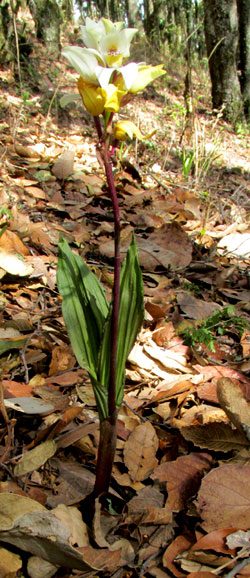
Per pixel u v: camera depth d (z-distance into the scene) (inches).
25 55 88.2
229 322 28.2
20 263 27.2
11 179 42.0
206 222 43.2
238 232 45.4
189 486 15.9
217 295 32.9
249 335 27.4
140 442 17.7
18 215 33.6
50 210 40.0
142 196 44.8
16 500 13.7
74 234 35.5
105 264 33.1
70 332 14.3
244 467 15.3
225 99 115.0
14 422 17.9
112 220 39.9
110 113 12.3
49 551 13.0
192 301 29.0
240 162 82.7
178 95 121.1
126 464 17.1
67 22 147.7
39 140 58.4
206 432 17.1
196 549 13.8
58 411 19.2
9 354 21.8
